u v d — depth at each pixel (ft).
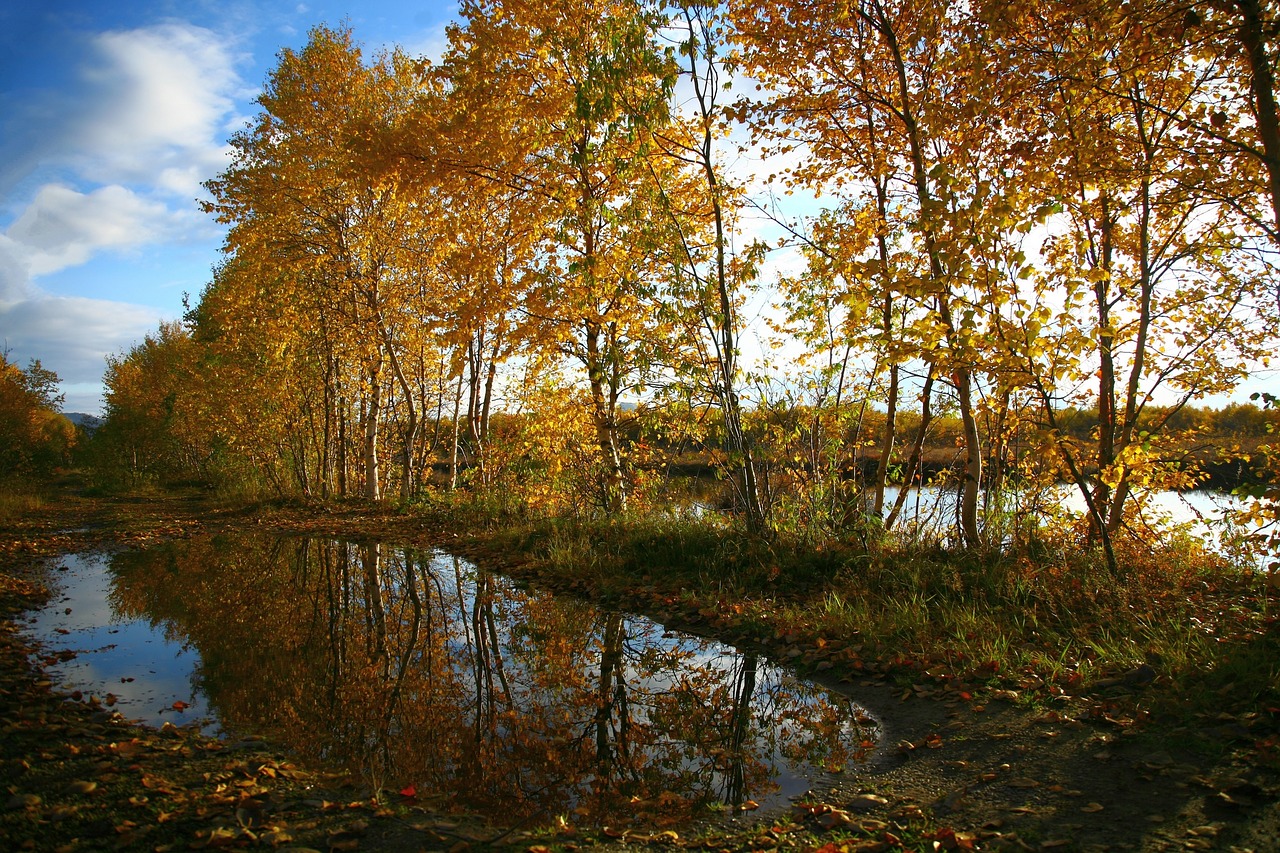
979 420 29.73
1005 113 25.57
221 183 54.95
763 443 32.63
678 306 29.63
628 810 11.42
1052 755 11.75
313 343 64.34
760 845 9.95
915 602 20.35
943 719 14.03
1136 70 23.79
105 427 105.40
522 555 34.24
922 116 28.27
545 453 40.40
